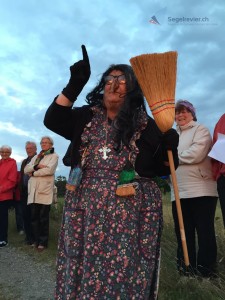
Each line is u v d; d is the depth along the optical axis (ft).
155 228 7.46
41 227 21.08
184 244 7.89
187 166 13.14
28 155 24.53
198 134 13.35
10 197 23.16
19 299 13.55
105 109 8.05
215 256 12.87
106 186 7.36
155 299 7.38
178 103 13.99
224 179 12.07
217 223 18.84
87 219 7.27
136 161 7.61
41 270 17.29
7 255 20.40
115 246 7.11
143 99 7.94
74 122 7.96
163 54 7.59
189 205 13.44
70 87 7.41
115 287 6.96
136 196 7.42
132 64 7.69
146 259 7.27
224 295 11.23
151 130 7.76
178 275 12.84
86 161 7.61
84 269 7.05
